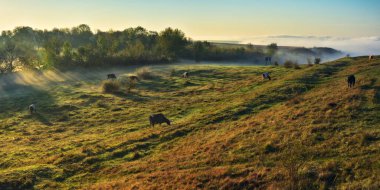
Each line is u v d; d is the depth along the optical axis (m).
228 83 63.91
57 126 43.88
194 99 52.09
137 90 65.12
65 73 92.19
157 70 89.19
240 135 28.91
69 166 27.20
